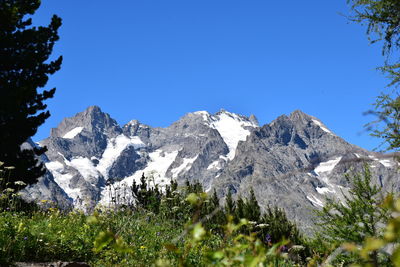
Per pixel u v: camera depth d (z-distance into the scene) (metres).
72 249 7.30
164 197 11.96
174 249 1.57
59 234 7.86
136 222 10.30
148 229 10.15
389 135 4.19
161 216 11.59
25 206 10.67
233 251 1.56
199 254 5.51
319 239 9.55
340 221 9.20
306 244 9.71
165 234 9.88
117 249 1.64
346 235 8.80
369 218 4.70
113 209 10.87
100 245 1.63
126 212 11.57
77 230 8.30
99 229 8.21
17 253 6.66
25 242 6.92
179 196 11.58
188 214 11.12
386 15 7.09
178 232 10.22
